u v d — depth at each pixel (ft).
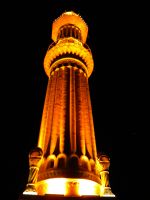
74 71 96.63
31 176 71.67
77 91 91.71
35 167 73.15
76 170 72.13
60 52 101.19
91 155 78.64
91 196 67.82
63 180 71.51
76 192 70.18
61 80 93.86
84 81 96.94
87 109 89.20
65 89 90.58
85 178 71.51
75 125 82.94
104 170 75.51
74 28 112.98
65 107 86.17
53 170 72.23
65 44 101.30
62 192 70.59
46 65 104.53
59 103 88.07
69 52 100.63
